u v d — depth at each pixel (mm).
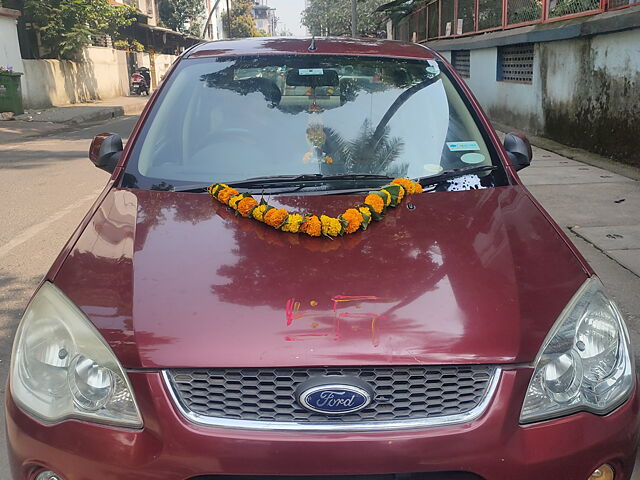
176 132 2891
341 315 1789
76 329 1796
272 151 2820
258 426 1653
